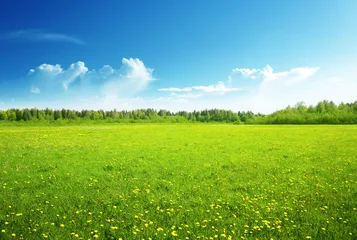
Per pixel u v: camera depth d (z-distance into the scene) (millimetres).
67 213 9000
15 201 9930
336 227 8047
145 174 14984
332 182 13414
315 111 139125
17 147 25297
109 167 16516
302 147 27172
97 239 7227
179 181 13570
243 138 38125
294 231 7906
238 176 14773
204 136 41719
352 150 24609
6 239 6945
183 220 8633
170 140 34562
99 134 43906
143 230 7840
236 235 7676
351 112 115812
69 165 17000
